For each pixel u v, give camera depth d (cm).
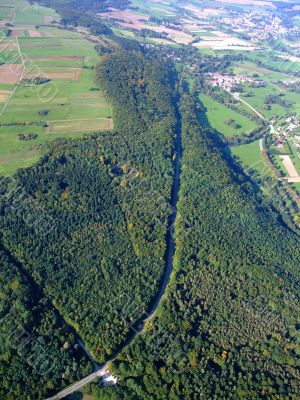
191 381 17088
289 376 17875
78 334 18738
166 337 18575
